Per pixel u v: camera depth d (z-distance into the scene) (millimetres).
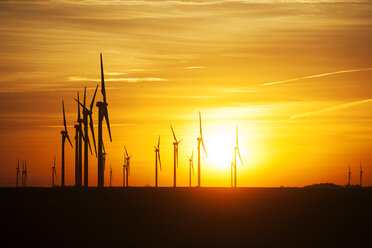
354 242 76625
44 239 73312
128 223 86312
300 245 74125
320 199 125375
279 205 112688
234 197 127562
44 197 117500
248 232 81938
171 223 87688
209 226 86062
